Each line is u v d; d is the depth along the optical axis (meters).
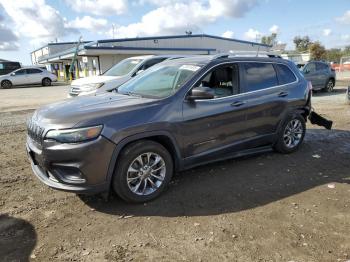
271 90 5.62
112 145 3.87
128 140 3.99
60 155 3.74
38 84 30.00
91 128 3.77
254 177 5.07
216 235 3.52
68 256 3.19
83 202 4.27
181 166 4.59
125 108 4.11
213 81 4.95
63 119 3.85
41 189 4.69
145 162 4.22
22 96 19.34
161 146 4.28
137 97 4.64
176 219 3.85
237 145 5.20
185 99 4.51
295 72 6.20
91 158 3.76
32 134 4.13
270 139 5.75
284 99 5.79
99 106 4.21
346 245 3.35
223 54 5.32
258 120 5.43
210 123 4.74
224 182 4.87
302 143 6.93
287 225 3.71
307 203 4.24
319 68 16.55
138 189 4.21
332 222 3.78
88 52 31.52
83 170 3.76
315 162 5.76
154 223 3.77
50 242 3.42
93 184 3.85
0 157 6.14
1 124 9.41
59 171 3.86
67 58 40.66
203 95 4.40
